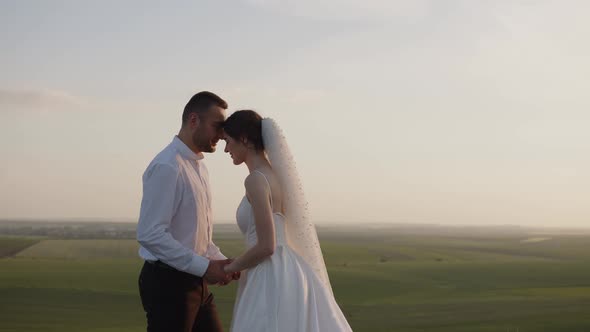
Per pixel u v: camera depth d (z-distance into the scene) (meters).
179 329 5.34
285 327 5.08
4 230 167.00
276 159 5.38
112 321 20.45
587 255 83.56
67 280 33.44
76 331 17.95
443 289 36.44
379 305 27.77
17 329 17.98
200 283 5.49
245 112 5.41
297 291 5.18
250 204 5.32
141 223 5.29
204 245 5.65
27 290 27.88
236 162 5.49
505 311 24.53
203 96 5.51
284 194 5.39
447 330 18.94
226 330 18.72
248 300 5.25
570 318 21.88
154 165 5.35
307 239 5.42
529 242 134.00
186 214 5.46
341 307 26.77
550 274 47.81
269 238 5.14
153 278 5.39
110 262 49.22
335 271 47.19
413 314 23.77
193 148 5.55
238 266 5.21
